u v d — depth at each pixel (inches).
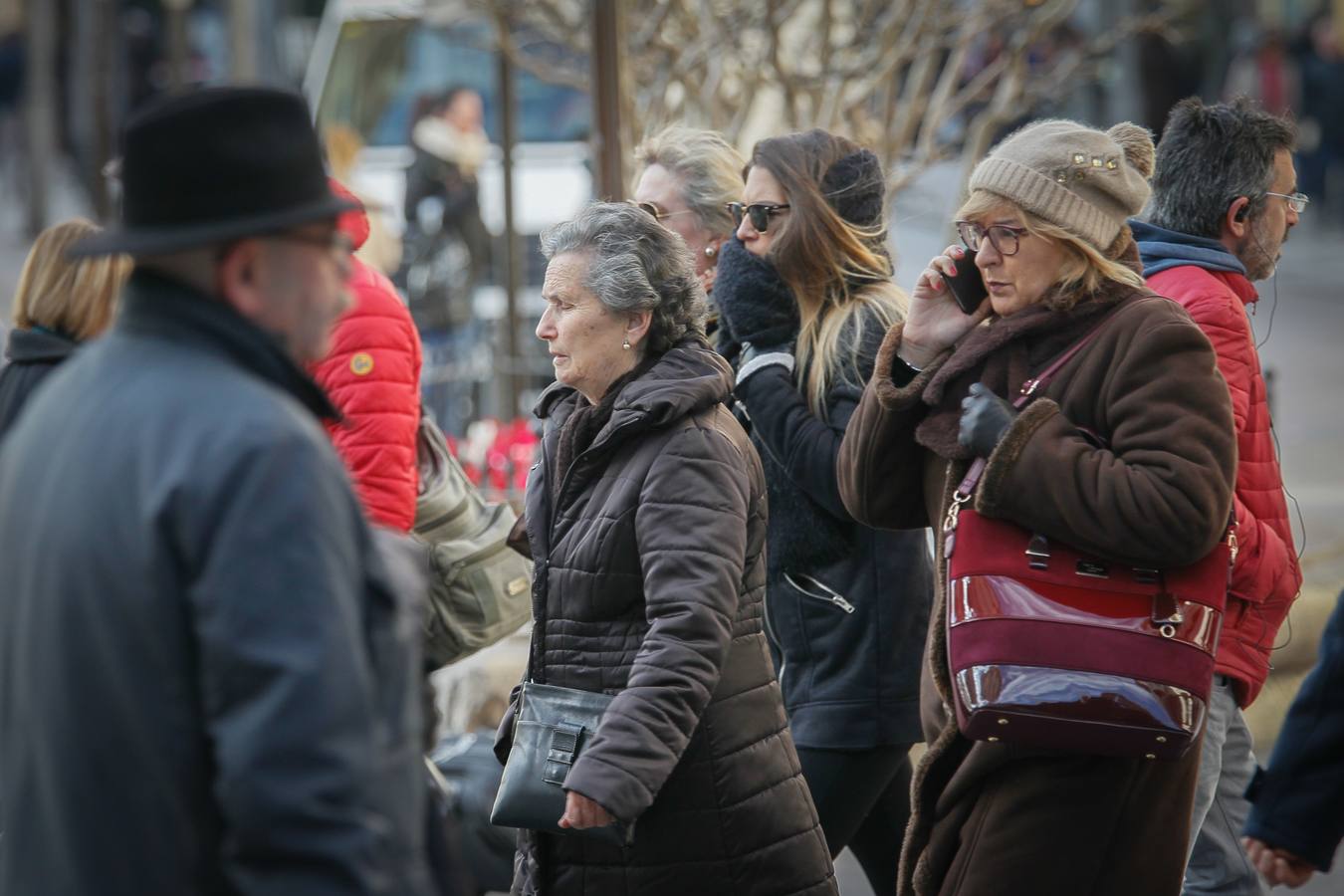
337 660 266.1
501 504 589.6
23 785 273.4
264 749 259.0
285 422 276.2
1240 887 512.1
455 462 587.2
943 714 431.5
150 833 265.3
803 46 1010.7
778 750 458.6
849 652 513.3
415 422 533.0
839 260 522.6
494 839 589.0
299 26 2384.4
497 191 1571.1
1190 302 479.8
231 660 262.8
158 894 265.4
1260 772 443.2
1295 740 428.8
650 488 438.9
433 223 1332.4
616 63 775.7
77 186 2746.1
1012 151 412.2
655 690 424.5
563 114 1654.8
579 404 470.0
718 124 971.9
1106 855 410.3
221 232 283.4
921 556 520.4
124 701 265.6
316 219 289.7
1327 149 2822.3
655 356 463.5
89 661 267.1
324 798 260.2
